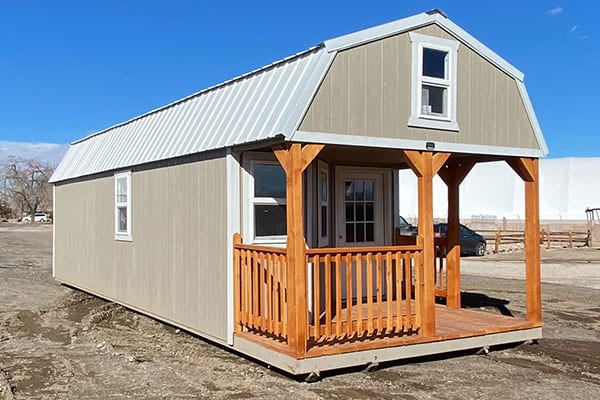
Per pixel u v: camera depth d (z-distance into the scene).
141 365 6.95
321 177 8.81
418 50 7.21
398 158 8.95
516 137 8.11
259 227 7.57
